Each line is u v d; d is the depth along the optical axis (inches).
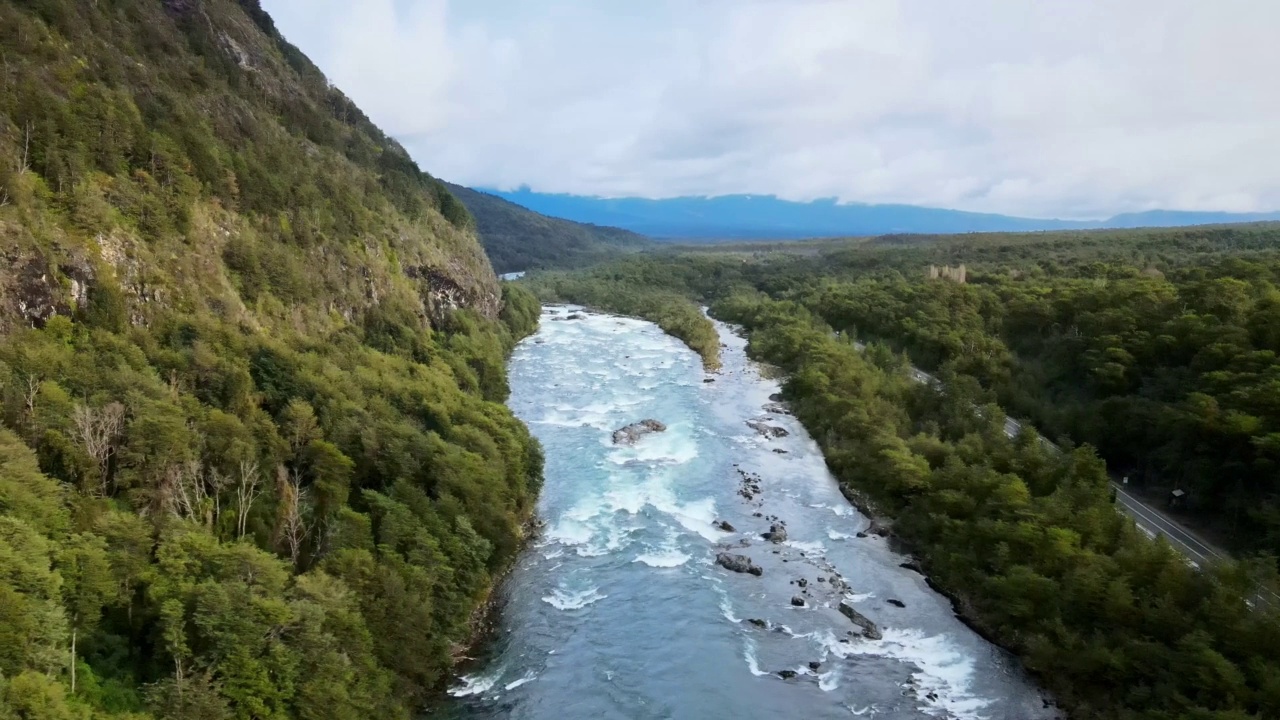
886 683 2325.3
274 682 1766.7
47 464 2065.7
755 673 2374.5
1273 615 1972.2
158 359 2728.8
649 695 2261.3
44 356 2322.8
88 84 3511.3
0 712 1352.1
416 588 2267.5
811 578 2950.3
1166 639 2113.7
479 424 3452.3
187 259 3282.5
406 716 2038.6
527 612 2689.5
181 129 3774.6
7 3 3503.9
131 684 1697.8
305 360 3294.8
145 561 1887.3
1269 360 3203.7
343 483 2588.6
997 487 3004.4
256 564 1969.7
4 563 1558.8
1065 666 2224.4
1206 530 2913.4
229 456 2416.3
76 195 2896.2
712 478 3937.0
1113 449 3540.8
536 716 2160.4
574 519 3422.7
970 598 2721.5
